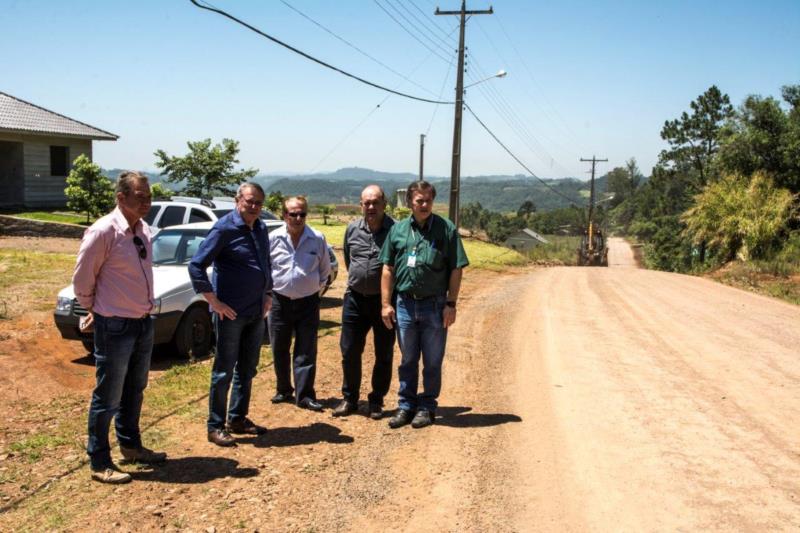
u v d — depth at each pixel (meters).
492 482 4.54
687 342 9.54
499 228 104.00
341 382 7.18
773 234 23.34
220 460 4.86
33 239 21.22
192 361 7.80
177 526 3.83
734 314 12.47
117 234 4.22
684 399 6.57
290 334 6.21
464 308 12.98
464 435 5.49
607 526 3.91
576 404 6.39
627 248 92.19
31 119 26.25
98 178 23.59
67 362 7.87
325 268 6.18
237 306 5.09
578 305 13.55
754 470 4.75
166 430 5.46
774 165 26.81
